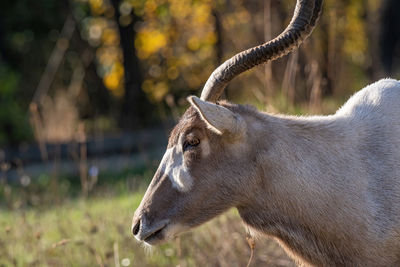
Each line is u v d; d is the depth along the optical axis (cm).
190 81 3197
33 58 3634
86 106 3500
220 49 2267
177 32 3120
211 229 1175
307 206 811
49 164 2492
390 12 3447
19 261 1234
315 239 817
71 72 3528
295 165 812
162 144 2695
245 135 805
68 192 1909
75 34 3494
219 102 838
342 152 828
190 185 818
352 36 3048
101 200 1602
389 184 821
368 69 3275
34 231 1341
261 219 825
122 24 3161
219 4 2409
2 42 3547
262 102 1366
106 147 2653
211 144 812
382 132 848
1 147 2658
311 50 1784
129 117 3262
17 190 1992
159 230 831
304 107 1450
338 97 2005
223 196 820
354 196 811
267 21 1411
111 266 1172
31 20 3556
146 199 839
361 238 809
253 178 816
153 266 1152
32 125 2789
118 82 3438
